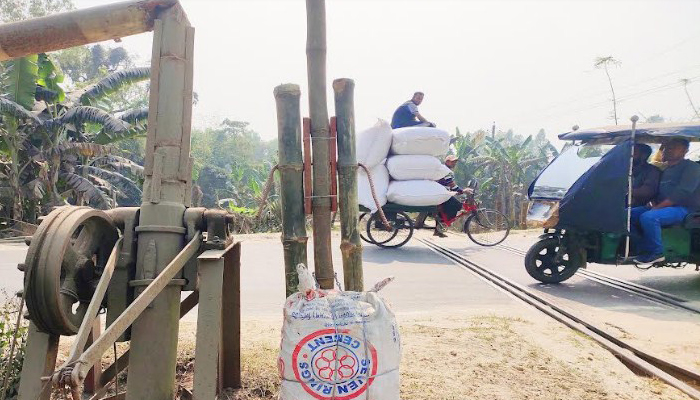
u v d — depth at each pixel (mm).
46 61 16703
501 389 3596
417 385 3621
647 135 7059
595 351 4449
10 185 16766
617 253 7156
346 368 2500
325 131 3281
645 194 7289
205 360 2719
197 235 2965
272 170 3291
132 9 3047
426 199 9805
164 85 3035
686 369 4074
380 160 9773
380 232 11234
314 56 3285
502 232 12883
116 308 2920
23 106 15836
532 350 4363
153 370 2879
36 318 2582
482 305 6145
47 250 2512
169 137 3027
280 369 2600
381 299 2729
